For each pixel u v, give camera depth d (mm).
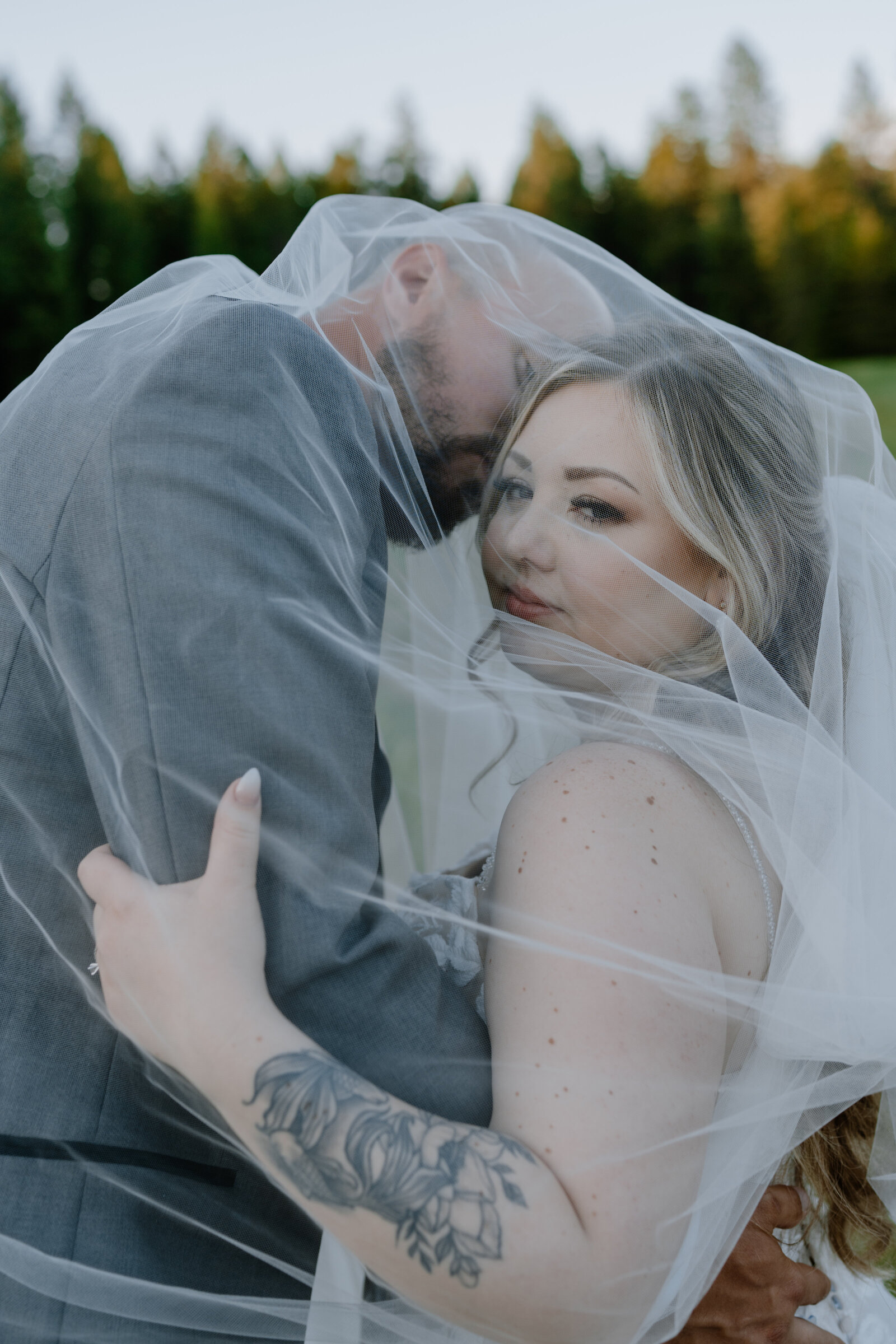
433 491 1416
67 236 24062
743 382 1332
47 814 1065
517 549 1311
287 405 1100
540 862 1011
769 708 1195
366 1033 962
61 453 1075
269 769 967
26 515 1078
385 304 1434
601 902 968
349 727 1031
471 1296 854
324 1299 1086
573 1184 884
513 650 1335
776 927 1133
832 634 1271
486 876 1285
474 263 1455
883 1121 1396
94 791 1020
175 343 1093
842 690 1265
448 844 1662
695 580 1291
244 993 919
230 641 974
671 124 33844
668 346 1343
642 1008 933
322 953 947
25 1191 990
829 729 1236
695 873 1049
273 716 966
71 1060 1042
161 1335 1011
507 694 1359
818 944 1110
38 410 1140
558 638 1305
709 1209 1084
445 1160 870
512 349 1416
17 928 1051
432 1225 848
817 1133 1423
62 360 1222
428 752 1642
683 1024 952
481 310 1428
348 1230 886
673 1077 930
